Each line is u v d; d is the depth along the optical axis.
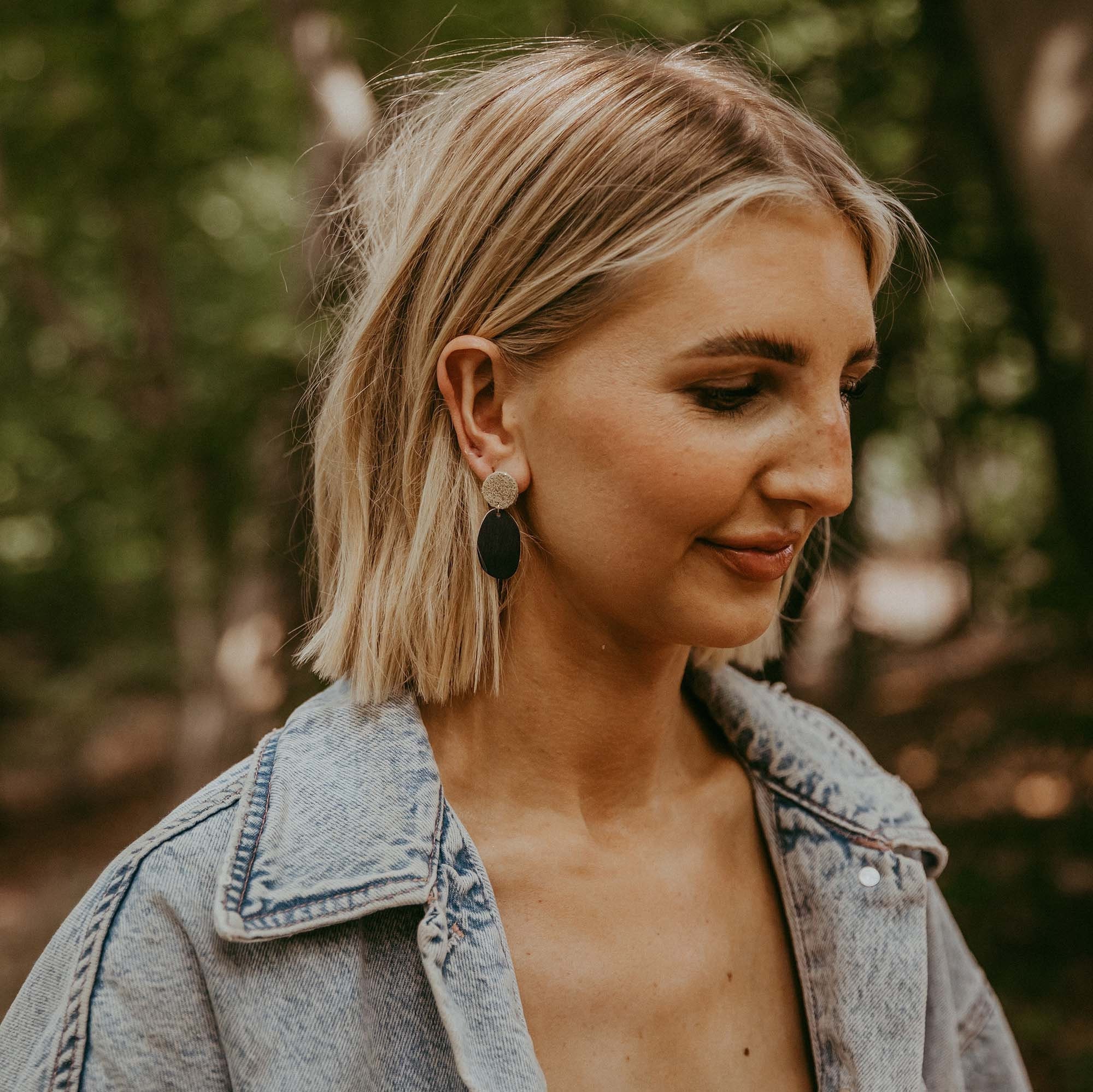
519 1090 0.93
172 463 7.46
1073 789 5.63
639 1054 1.02
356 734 1.05
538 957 1.01
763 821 1.19
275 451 5.68
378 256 1.17
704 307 0.92
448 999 0.94
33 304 7.83
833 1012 1.11
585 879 1.05
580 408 0.96
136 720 12.24
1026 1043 4.15
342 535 1.11
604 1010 1.02
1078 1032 4.16
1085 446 6.48
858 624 8.59
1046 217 3.24
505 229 0.99
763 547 0.96
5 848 9.59
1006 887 4.99
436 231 1.04
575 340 0.96
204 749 6.14
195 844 0.97
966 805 5.87
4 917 7.89
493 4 5.54
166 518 7.93
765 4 5.86
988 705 7.22
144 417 7.75
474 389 1.02
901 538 15.51
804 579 1.57
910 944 1.13
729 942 1.11
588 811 1.09
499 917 0.99
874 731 8.05
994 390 7.02
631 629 1.01
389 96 1.42
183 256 9.14
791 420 0.95
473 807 1.07
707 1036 1.06
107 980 0.94
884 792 1.21
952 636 11.29
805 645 5.37
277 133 7.85
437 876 0.98
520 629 1.06
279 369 5.64
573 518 0.98
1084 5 3.11
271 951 0.94
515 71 1.06
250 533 6.21
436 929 0.96
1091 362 3.27
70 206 8.31
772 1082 1.09
